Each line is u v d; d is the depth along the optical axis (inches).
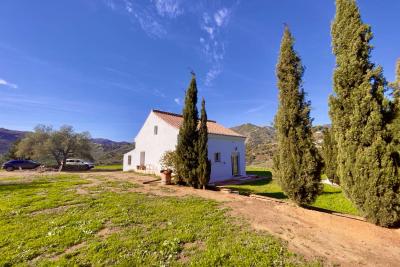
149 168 1000.2
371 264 211.0
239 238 258.8
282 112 407.2
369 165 297.0
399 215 284.7
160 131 964.0
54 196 468.8
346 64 328.5
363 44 321.4
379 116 293.7
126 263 200.2
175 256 216.8
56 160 1576.0
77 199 438.0
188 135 634.2
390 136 296.5
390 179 284.4
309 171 374.9
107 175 903.7
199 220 322.7
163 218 328.5
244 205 416.8
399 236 272.5
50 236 257.3
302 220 334.6
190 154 622.2
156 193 521.3
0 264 197.5
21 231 273.7
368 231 287.4
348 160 320.8
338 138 339.6
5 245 237.6
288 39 417.4
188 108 650.2
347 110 327.0
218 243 243.9
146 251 223.6
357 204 316.8
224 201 449.1
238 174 1031.0
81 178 791.7
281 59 418.9
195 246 238.7
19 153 1589.6
